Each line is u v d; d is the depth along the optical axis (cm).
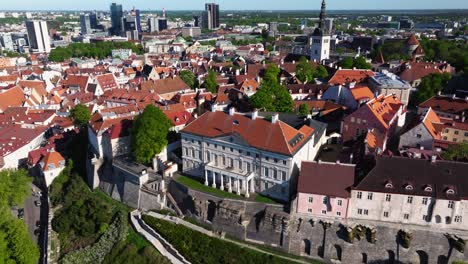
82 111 16200
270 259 8781
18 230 9325
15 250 9062
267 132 9594
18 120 17400
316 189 8562
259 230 9156
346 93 14312
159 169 11406
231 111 10400
